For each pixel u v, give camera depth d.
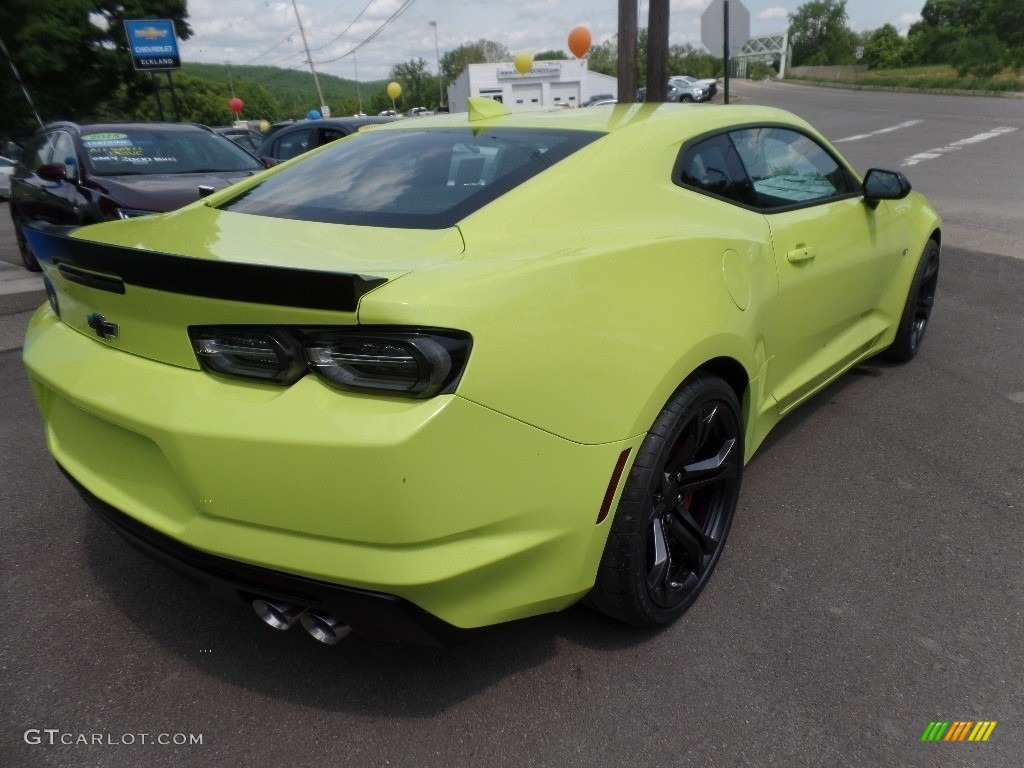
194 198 6.61
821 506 3.03
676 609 2.30
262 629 2.40
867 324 3.81
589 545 1.95
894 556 2.69
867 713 2.01
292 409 1.64
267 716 2.05
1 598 2.57
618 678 2.15
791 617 2.38
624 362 1.95
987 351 4.70
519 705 2.06
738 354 2.41
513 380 1.70
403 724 2.01
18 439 3.88
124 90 38.41
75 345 2.13
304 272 1.54
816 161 3.37
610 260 2.00
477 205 2.16
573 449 1.84
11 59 33.03
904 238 3.96
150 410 1.79
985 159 13.79
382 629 1.78
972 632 2.30
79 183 6.79
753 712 2.02
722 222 2.57
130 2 35.16
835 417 3.83
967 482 3.18
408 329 1.58
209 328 1.75
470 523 1.70
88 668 2.23
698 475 2.36
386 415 1.59
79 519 3.09
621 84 10.57
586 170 2.32
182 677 2.19
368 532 1.63
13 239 11.23
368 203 2.29
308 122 9.36
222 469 1.69
